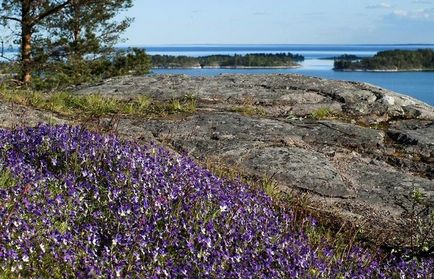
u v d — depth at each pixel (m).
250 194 7.45
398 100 14.26
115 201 6.34
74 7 32.34
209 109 13.17
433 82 157.00
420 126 12.69
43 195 6.27
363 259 6.39
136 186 6.64
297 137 11.07
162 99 13.84
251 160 9.70
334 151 10.59
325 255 6.18
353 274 5.86
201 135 10.84
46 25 32.91
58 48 32.06
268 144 10.55
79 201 6.14
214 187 7.20
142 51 36.28
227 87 15.05
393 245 7.27
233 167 9.34
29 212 5.55
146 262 5.24
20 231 5.14
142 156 7.62
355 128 11.76
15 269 4.78
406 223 7.96
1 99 11.99
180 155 9.00
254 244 5.83
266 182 8.67
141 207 6.00
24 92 13.32
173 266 5.22
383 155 10.70
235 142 10.50
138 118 12.04
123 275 4.99
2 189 5.91
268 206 7.42
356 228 7.72
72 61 32.12
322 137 11.16
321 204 8.45
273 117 12.82
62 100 12.85
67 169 7.24
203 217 6.21
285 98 14.07
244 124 11.55
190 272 5.08
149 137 10.59
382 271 6.36
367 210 8.36
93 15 33.28
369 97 14.20
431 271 6.27
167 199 6.44
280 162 9.62
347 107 13.66
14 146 7.96
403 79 174.38
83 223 5.86
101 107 12.53
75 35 33.75
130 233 5.46
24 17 31.34
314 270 5.64
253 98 14.08
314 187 8.92
